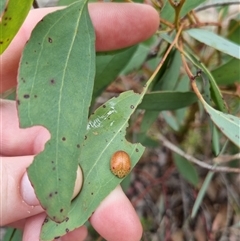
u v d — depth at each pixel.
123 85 0.21
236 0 0.19
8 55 0.13
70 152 0.09
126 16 0.13
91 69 0.10
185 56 0.13
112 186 0.10
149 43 0.18
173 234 0.23
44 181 0.09
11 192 0.12
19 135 0.14
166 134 0.22
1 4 0.08
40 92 0.09
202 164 0.18
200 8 0.19
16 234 0.18
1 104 0.14
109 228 0.12
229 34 0.18
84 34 0.10
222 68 0.15
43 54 0.09
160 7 0.15
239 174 0.23
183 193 0.23
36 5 0.15
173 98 0.14
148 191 0.24
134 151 0.11
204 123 0.21
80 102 0.09
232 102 0.17
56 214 0.08
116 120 0.11
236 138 0.10
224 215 0.23
